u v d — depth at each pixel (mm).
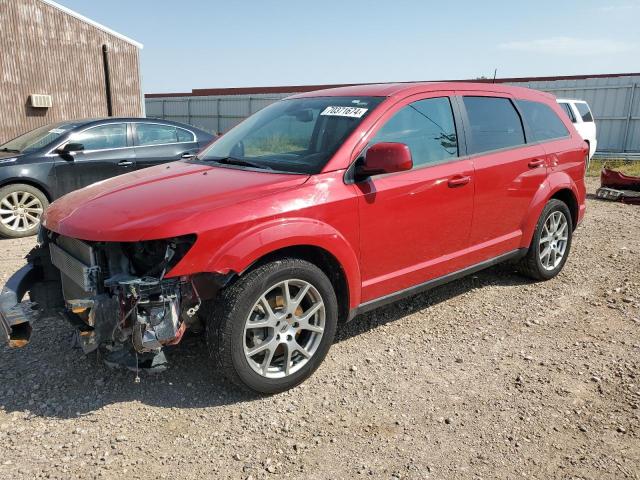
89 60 17141
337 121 3885
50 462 2740
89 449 2844
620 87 20969
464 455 2830
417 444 2916
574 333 4250
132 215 3055
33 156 7449
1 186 7270
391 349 3967
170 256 2969
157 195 3312
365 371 3658
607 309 4711
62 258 3393
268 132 4242
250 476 2668
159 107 34688
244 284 3104
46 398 3297
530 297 4980
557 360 3820
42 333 4148
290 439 2951
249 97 30141
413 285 4082
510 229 4812
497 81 27250
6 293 3400
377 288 3826
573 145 5434
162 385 3447
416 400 3326
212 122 32062
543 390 3436
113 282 2959
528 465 2754
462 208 4266
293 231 3229
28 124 15992
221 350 3088
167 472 2689
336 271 3596
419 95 4129
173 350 3857
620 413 3182
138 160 8086
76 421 3082
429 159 4078
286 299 3295
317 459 2795
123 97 18172
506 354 3912
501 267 5809
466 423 3100
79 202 3455
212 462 2766
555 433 3006
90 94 17328
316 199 3381
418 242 4016
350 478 2658
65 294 3539
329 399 3330
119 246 3105
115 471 2688
